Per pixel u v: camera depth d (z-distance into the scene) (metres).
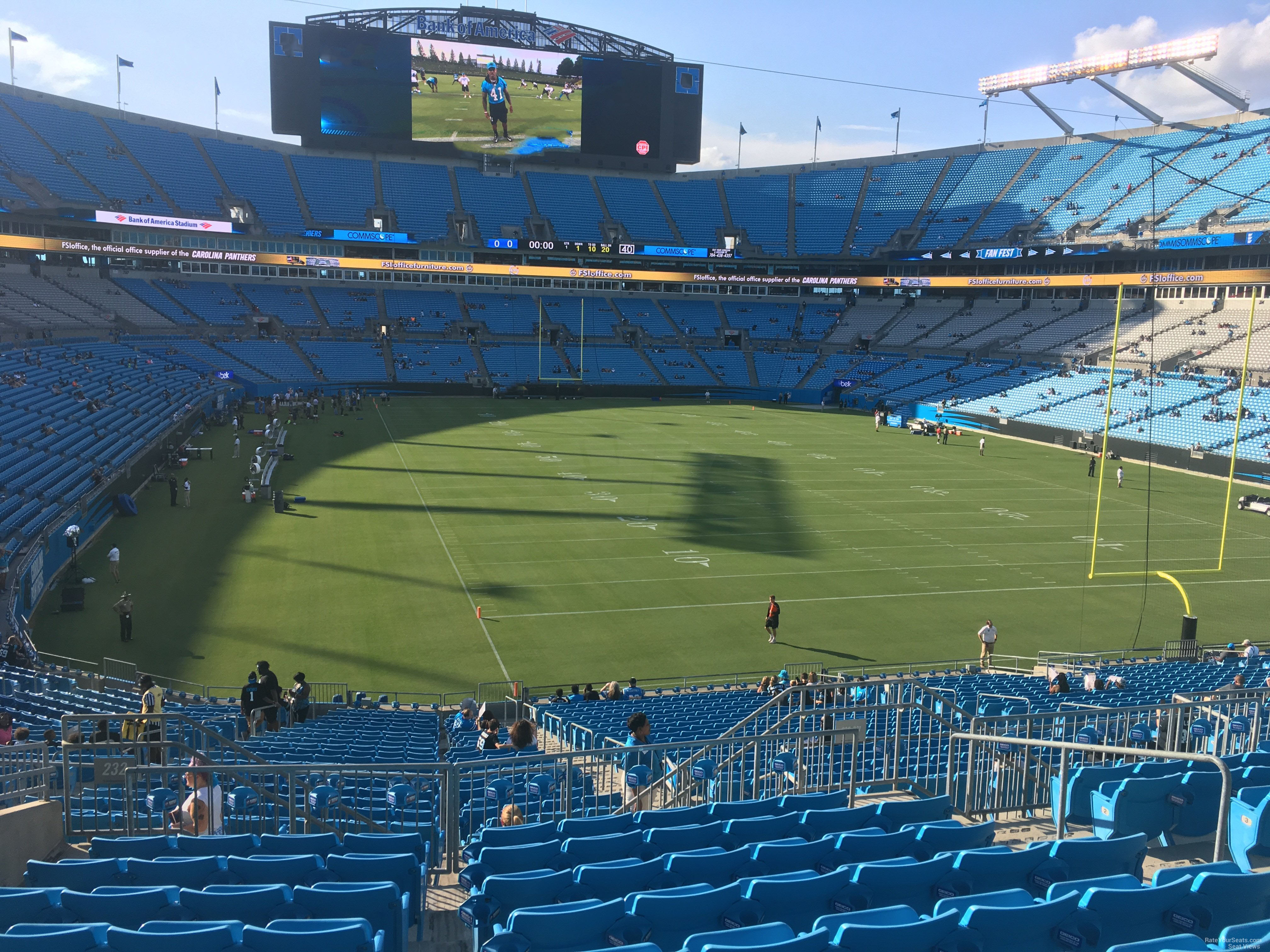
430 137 88.06
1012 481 49.62
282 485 43.62
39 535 28.67
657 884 7.21
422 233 85.06
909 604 30.00
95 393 49.06
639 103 91.62
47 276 70.94
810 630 27.58
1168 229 70.75
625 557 34.16
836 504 43.34
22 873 8.66
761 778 13.34
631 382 83.81
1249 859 8.34
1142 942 5.31
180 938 5.50
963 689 19.98
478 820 11.31
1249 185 69.50
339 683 22.66
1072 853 7.25
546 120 90.31
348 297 85.88
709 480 47.84
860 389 81.62
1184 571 33.88
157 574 30.69
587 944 6.07
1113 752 9.45
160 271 79.50
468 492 43.41
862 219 92.19
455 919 8.18
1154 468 54.34
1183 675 21.17
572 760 10.84
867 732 14.84
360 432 59.03
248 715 18.00
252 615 27.31
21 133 71.25
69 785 9.34
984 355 79.81
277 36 82.88
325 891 6.64
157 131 81.50
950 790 11.07
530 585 30.72
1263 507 43.03
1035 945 5.79
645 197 95.81
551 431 62.47
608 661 24.89
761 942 5.50
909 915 5.90
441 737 16.39
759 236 92.12
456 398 78.12
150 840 8.20
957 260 82.50
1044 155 89.88
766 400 84.62
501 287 92.12
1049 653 25.48
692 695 21.56
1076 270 78.62
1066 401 65.75
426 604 28.70
